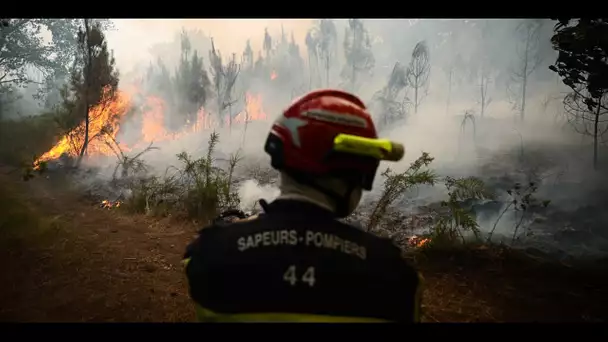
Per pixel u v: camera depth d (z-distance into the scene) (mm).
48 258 4277
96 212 6523
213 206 6508
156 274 4227
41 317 3238
